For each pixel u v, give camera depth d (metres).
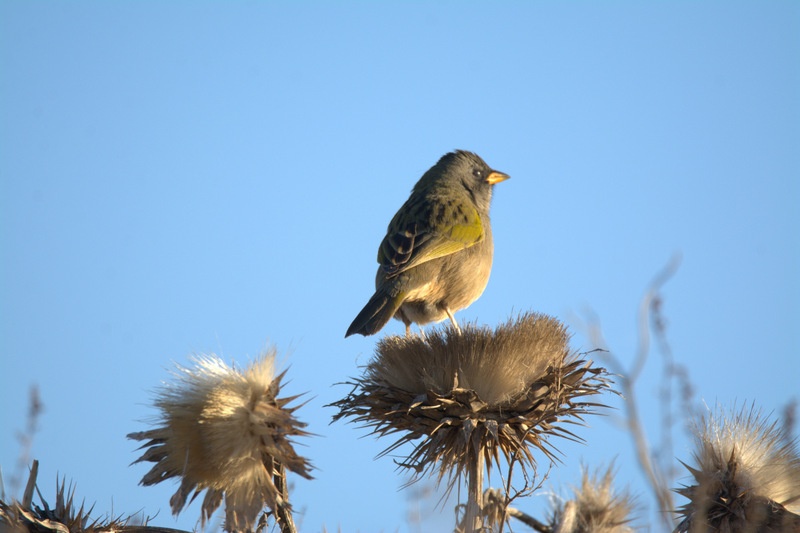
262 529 6.46
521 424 8.72
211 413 6.45
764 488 7.03
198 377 6.70
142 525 6.84
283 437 6.49
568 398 8.91
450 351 8.85
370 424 9.00
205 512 6.50
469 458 8.59
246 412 6.50
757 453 7.20
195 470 6.49
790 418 6.81
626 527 8.80
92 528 6.74
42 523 6.65
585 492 8.93
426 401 8.66
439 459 8.77
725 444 7.19
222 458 6.41
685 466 7.26
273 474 6.60
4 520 6.51
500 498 8.31
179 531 6.68
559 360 8.97
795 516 6.80
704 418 7.36
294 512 6.68
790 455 7.26
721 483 6.96
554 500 9.12
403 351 8.96
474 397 8.52
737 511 6.91
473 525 8.04
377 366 9.05
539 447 8.81
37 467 6.96
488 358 8.75
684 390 5.24
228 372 6.73
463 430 8.45
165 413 6.69
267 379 6.70
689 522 6.95
